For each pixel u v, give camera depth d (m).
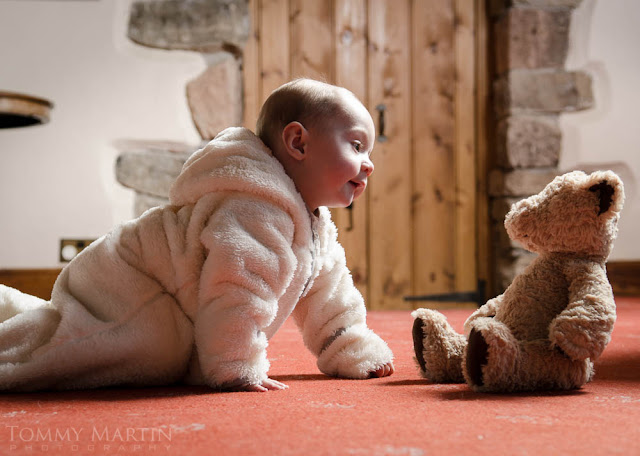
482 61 3.22
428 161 3.17
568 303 0.92
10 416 0.76
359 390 0.92
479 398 0.85
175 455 0.58
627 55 3.23
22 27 2.83
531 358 0.89
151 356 0.96
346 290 1.12
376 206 3.12
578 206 0.93
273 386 0.93
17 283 2.78
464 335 1.03
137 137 2.90
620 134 3.21
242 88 3.06
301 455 0.57
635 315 2.24
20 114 2.50
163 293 0.98
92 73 2.87
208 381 0.94
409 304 3.12
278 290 0.95
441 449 0.59
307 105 1.03
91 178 2.86
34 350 0.94
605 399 0.84
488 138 3.22
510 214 1.02
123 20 2.89
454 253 3.17
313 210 1.07
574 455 0.57
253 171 0.97
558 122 3.17
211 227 0.94
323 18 3.12
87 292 0.97
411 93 3.17
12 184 2.80
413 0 3.18
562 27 3.17
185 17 2.93
